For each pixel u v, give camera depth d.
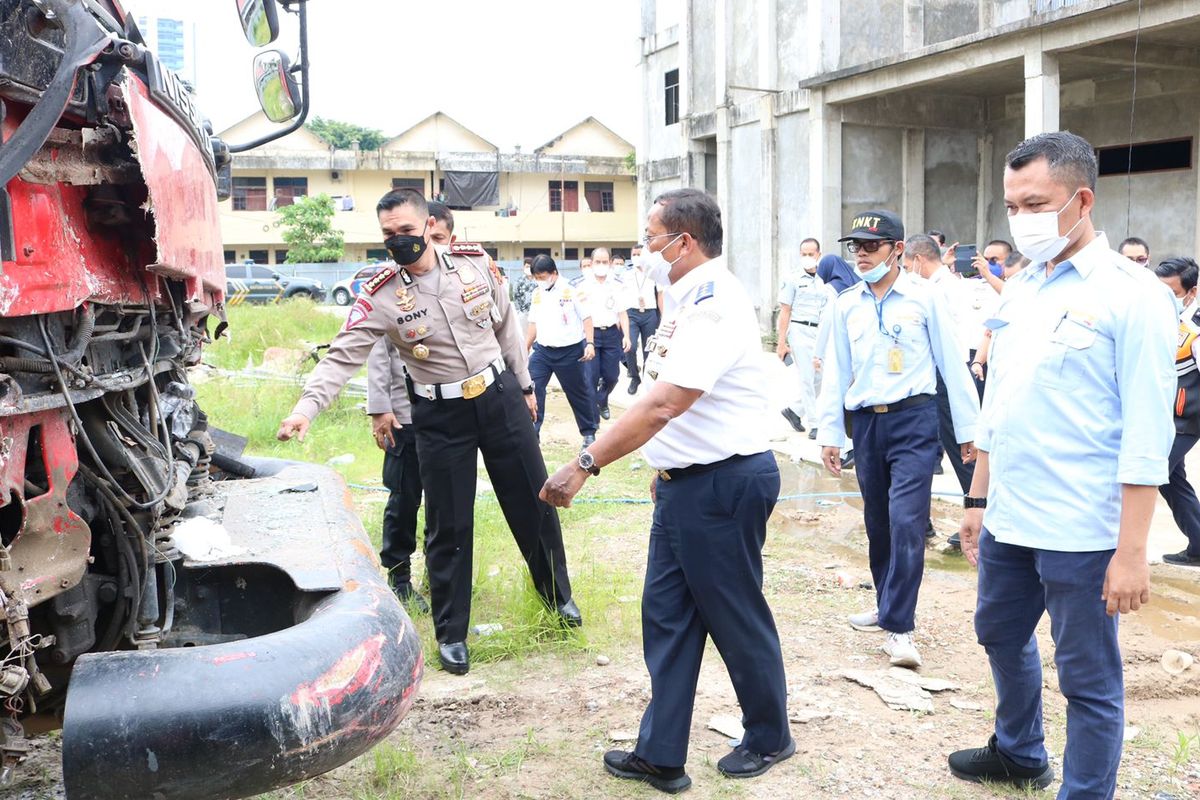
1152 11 12.94
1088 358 2.73
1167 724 3.73
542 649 4.48
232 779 2.20
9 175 1.93
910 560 4.23
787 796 3.21
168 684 2.19
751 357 3.18
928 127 19.70
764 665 3.29
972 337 7.55
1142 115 17.14
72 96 2.18
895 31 19.33
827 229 18.89
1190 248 16.64
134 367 2.91
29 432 2.20
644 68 26.48
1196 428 5.44
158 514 2.65
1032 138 2.80
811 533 6.61
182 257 2.70
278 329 18.58
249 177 41.62
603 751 3.52
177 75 3.03
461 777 3.33
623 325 11.23
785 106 19.97
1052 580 2.82
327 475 4.19
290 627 2.73
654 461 3.27
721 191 22.00
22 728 2.45
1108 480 2.74
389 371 4.96
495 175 43.38
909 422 4.36
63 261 2.28
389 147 44.19
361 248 43.19
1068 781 2.86
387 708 2.45
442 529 4.27
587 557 5.87
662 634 3.34
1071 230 2.75
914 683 4.07
